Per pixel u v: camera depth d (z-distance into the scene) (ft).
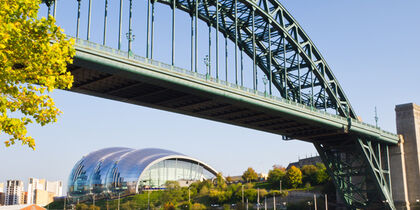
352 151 304.91
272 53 272.31
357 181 331.77
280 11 255.91
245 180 547.08
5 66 59.36
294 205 383.04
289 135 288.30
